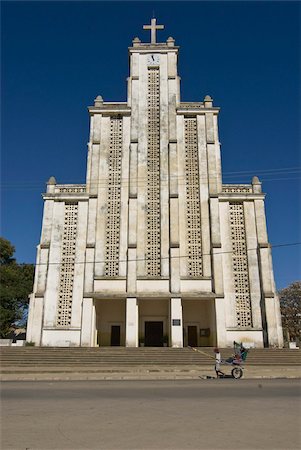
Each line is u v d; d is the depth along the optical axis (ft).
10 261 185.78
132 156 138.10
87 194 134.21
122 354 101.40
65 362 94.27
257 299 123.34
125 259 128.36
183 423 29.07
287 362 99.50
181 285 123.95
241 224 131.95
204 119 143.74
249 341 119.14
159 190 135.85
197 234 131.13
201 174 136.26
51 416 31.68
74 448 22.89
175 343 116.26
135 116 143.64
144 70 151.23
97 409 34.83
